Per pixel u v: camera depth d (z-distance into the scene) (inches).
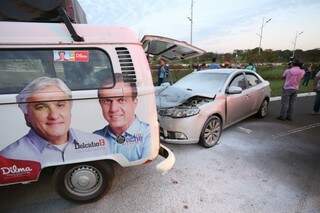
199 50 150.2
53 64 89.6
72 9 104.2
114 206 110.0
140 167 144.1
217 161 155.0
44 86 88.5
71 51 91.3
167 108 165.3
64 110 91.3
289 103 253.8
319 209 109.7
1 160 88.4
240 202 113.5
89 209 107.9
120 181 130.2
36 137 90.4
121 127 100.5
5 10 92.4
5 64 85.0
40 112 88.9
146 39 124.3
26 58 86.6
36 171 93.2
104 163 107.2
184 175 137.1
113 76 96.6
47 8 93.7
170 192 120.9
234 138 197.8
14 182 92.1
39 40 87.5
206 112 166.2
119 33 98.0
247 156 163.5
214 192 121.2
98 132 97.5
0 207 109.5
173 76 497.7
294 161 157.5
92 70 94.3
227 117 189.8
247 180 132.9
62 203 112.1
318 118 269.6
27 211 106.7
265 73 879.7
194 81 212.2
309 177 137.6
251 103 224.8
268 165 151.1
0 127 85.8
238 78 212.1
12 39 84.9
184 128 158.2
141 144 106.0
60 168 101.0
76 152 96.5
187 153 166.1
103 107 96.1
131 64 99.0
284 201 115.0
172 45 140.3
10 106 85.5
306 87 572.4
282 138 200.4
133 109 101.1
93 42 93.6
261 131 217.8
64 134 93.2
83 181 106.2
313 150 176.2
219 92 184.2
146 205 110.7
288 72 247.1
